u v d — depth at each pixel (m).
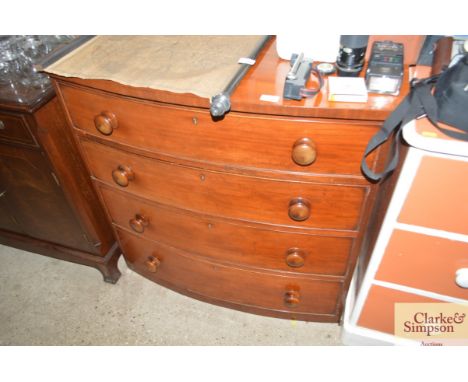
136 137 0.93
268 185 0.90
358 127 0.75
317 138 0.78
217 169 0.90
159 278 1.43
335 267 1.08
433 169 0.74
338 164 0.82
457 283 0.90
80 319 1.44
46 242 1.50
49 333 1.40
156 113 0.85
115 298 1.50
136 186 1.08
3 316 1.46
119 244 1.40
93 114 0.94
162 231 1.19
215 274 1.24
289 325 1.38
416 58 0.83
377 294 1.08
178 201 1.05
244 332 1.37
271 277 1.16
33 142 1.08
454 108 0.67
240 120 0.79
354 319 1.20
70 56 0.88
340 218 0.94
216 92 0.74
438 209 0.80
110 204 1.22
